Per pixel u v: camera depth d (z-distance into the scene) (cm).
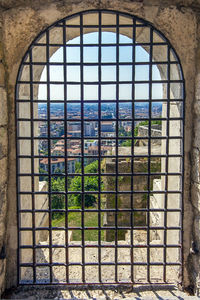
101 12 206
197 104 204
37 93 294
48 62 207
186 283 222
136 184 608
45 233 383
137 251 303
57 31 254
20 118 214
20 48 207
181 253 221
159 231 345
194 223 216
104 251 301
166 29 208
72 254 299
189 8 207
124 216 610
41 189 346
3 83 203
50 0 204
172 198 263
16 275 221
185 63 210
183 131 215
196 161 207
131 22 238
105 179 612
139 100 209
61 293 217
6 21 204
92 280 237
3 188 208
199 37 207
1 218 207
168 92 212
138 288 222
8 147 214
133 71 207
